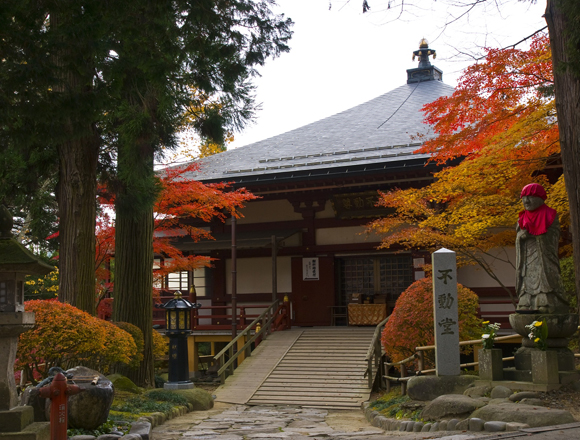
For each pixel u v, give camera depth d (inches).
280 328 842.2
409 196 643.5
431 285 550.0
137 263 620.7
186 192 710.5
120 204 556.1
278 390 636.7
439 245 655.8
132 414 445.1
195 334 860.6
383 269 882.1
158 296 842.8
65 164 529.3
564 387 368.5
